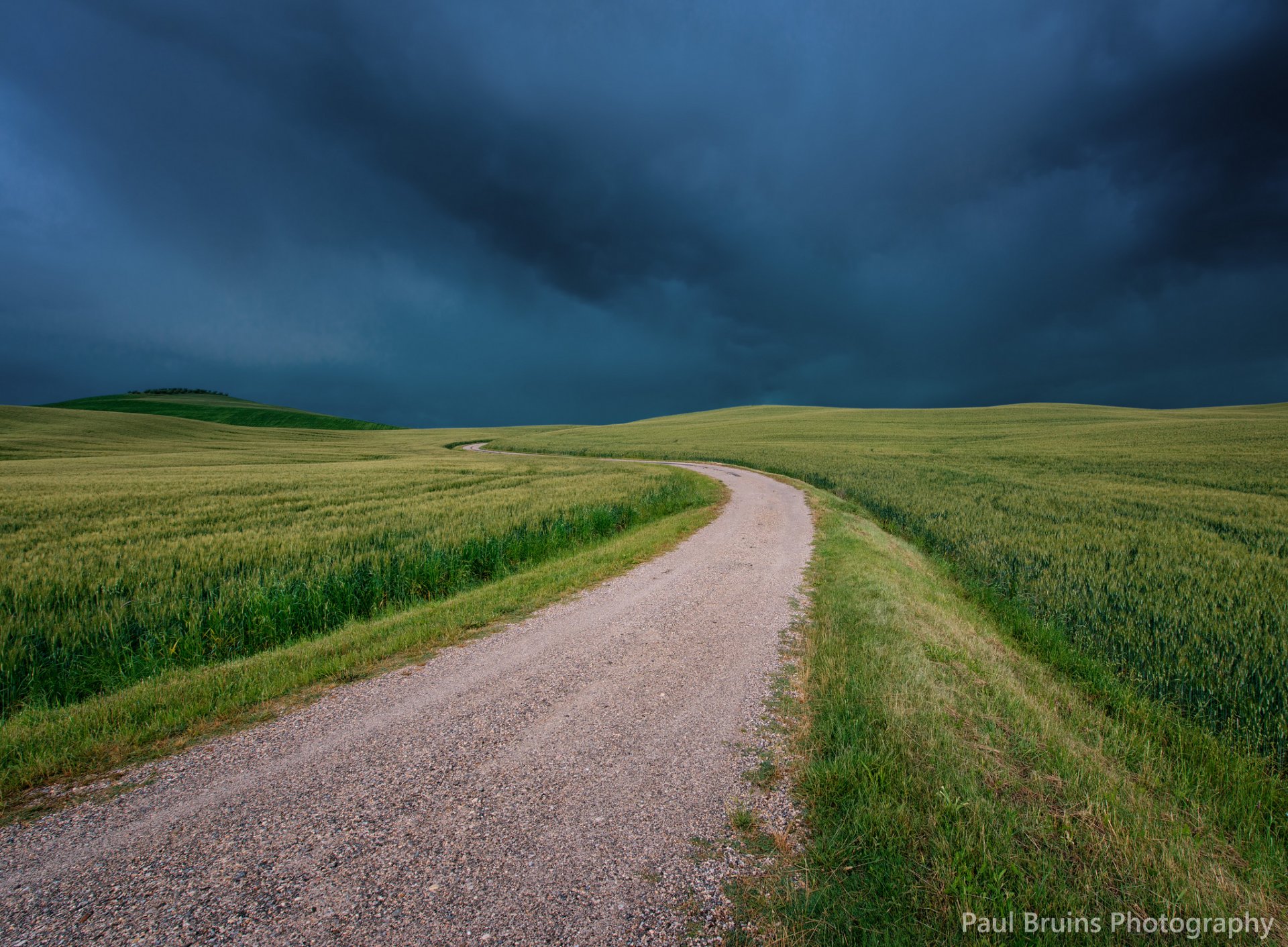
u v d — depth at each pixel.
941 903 2.93
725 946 2.76
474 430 118.75
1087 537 14.37
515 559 13.18
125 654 7.53
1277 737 5.41
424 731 4.92
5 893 3.12
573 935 2.82
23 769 4.27
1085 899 2.94
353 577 10.14
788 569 11.28
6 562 11.53
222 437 81.19
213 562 11.39
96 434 68.44
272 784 4.15
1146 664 7.02
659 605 8.92
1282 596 9.17
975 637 7.78
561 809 3.81
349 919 2.91
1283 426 52.00
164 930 2.86
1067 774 4.00
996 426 72.88
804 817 3.69
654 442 71.38
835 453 48.59
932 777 3.87
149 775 4.28
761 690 5.71
